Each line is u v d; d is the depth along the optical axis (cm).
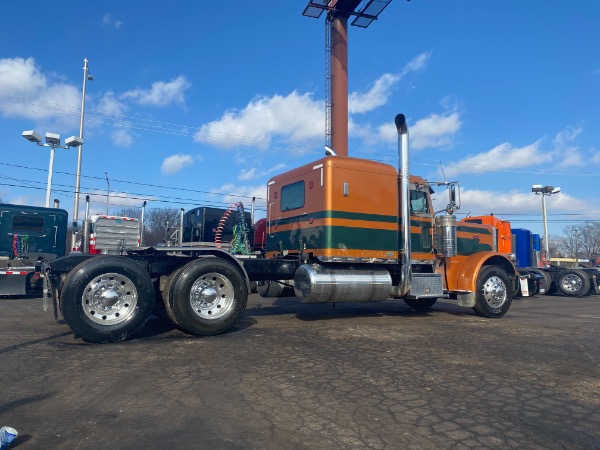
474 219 1539
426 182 1048
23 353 628
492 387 499
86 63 2581
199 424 390
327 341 727
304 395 464
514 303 1553
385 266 969
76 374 528
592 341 765
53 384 491
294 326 871
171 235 1334
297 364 581
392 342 726
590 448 355
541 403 452
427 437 371
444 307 1281
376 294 922
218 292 774
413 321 967
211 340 728
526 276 1706
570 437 374
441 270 1070
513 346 710
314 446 352
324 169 895
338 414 416
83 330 677
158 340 727
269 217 1062
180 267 774
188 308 741
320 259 886
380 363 592
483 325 924
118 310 711
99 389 477
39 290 1319
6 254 1459
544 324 962
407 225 957
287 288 1020
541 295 1989
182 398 452
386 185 949
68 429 377
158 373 536
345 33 2106
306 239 929
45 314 1003
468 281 1016
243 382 504
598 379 535
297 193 969
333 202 886
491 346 707
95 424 388
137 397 454
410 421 402
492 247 1215
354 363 589
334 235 884
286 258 980
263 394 466
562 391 489
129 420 397
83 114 2556
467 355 643
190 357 613
